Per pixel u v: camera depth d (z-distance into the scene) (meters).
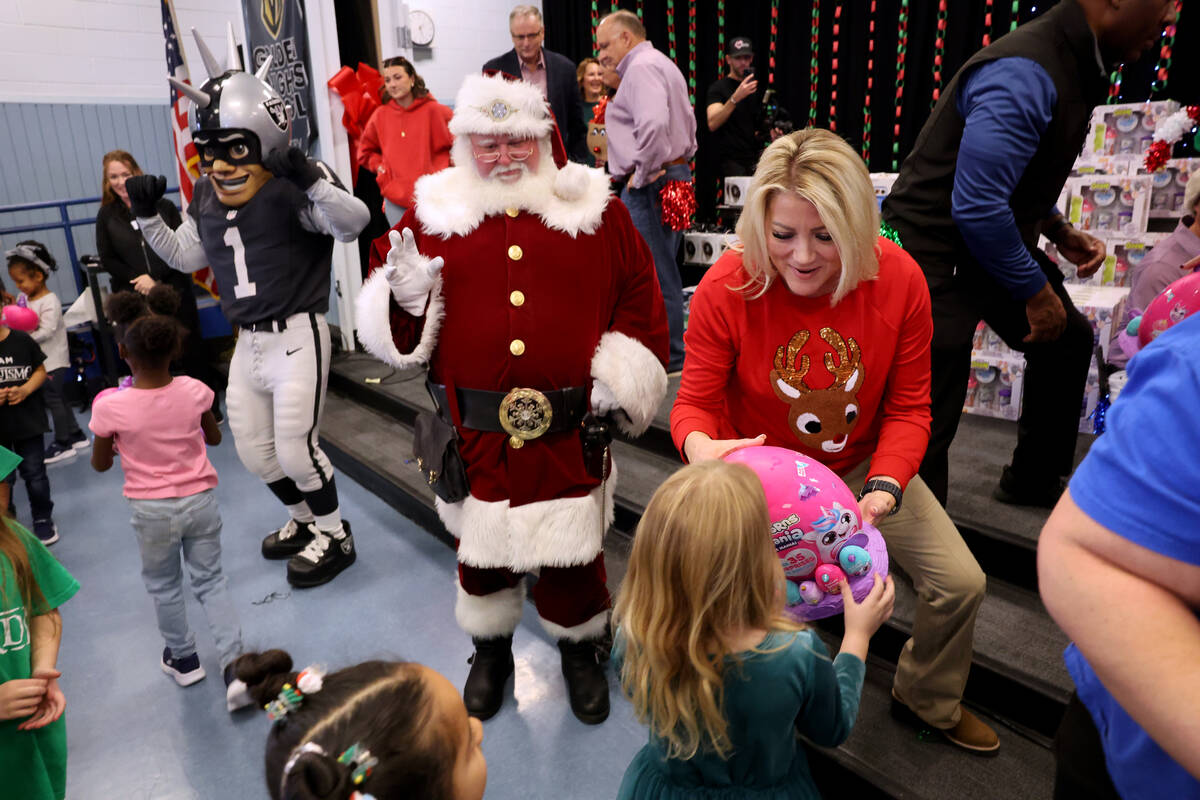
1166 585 0.65
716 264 1.62
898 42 5.34
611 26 3.93
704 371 1.65
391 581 3.16
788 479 1.35
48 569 1.64
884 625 2.23
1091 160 3.65
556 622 2.31
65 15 6.24
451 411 2.13
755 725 1.21
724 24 6.28
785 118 5.34
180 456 2.39
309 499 3.12
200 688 2.59
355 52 5.75
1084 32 1.90
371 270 2.26
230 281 2.88
